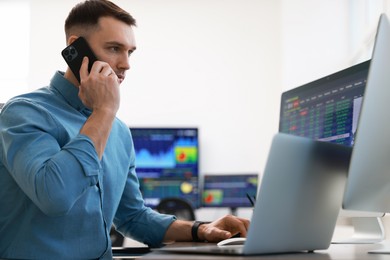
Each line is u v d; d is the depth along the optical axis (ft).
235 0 17.88
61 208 3.78
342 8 14.89
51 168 3.77
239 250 2.95
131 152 5.22
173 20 17.94
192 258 2.61
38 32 17.88
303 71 14.93
